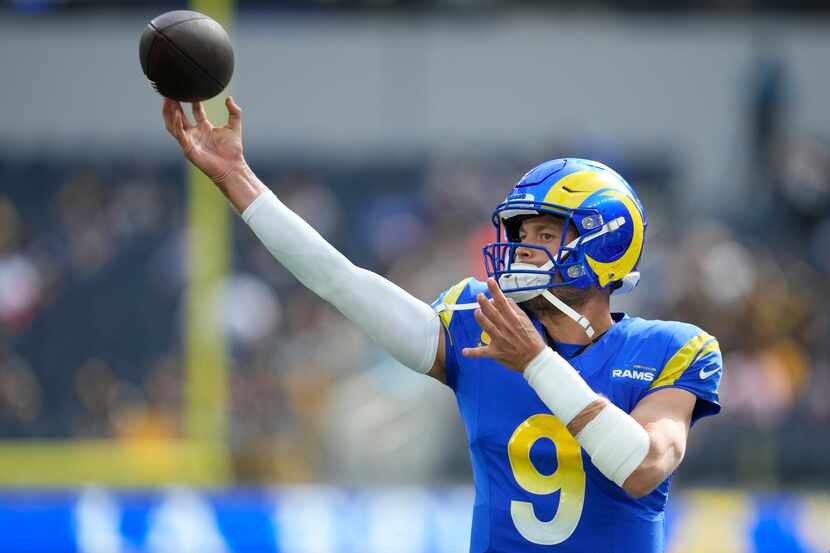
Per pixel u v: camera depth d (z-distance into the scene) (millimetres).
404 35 43969
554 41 44000
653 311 32312
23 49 43156
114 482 31312
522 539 10562
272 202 10836
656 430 10039
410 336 10812
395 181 42281
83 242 39406
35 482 31156
